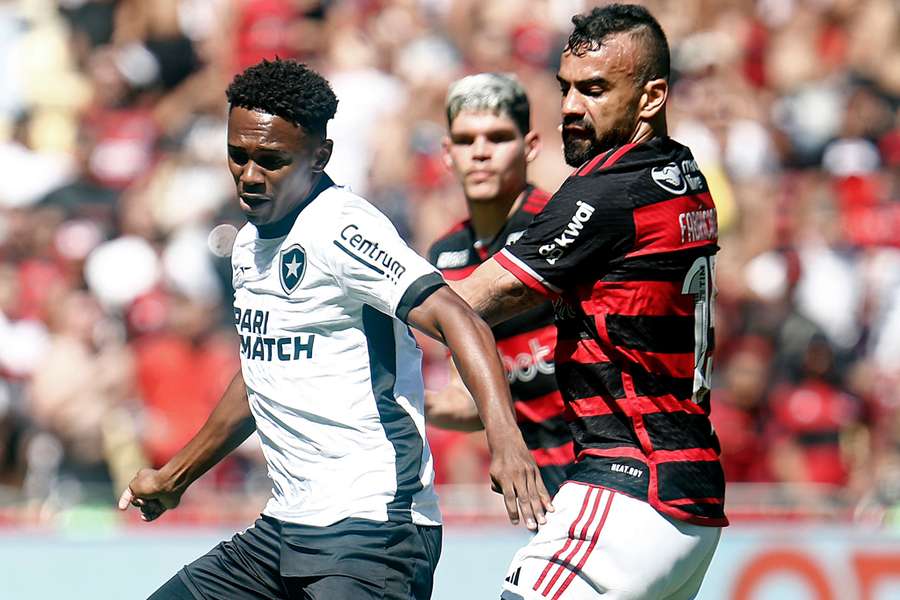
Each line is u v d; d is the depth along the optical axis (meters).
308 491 13.15
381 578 12.87
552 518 13.53
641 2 43.28
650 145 13.55
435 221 34.25
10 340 30.98
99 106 40.12
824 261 35.31
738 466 29.42
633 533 13.18
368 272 12.61
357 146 37.47
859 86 41.53
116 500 23.88
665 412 13.42
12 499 23.69
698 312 13.72
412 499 13.07
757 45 43.53
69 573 22.20
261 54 40.69
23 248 34.72
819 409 30.30
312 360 13.00
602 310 13.43
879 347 34.31
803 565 23.08
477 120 17.31
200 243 33.34
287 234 13.09
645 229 13.30
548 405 16.61
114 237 34.78
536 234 13.40
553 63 40.56
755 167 38.59
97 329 31.06
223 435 14.53
